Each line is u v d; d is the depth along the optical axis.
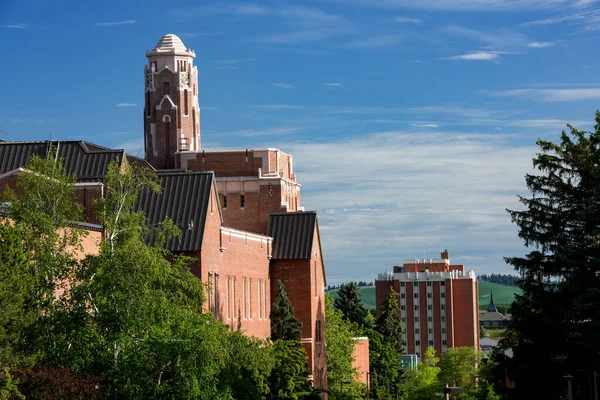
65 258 71.62
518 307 99.56
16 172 98.75
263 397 97.00
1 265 64.31
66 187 74.75
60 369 66.12
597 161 98.81
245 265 120.75
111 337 70.06
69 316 69.06
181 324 72.12
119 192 76.75
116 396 69.31
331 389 145.38
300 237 133.12
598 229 89.25
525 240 102.62
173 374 71.94
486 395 137.75
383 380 194.88
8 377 61.44
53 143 104.50
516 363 97.88
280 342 111.25
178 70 165.88
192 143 166.50
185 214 105.94
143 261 71.19
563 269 100.44
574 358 94.44
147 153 166.00
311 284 132.25
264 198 146.88
